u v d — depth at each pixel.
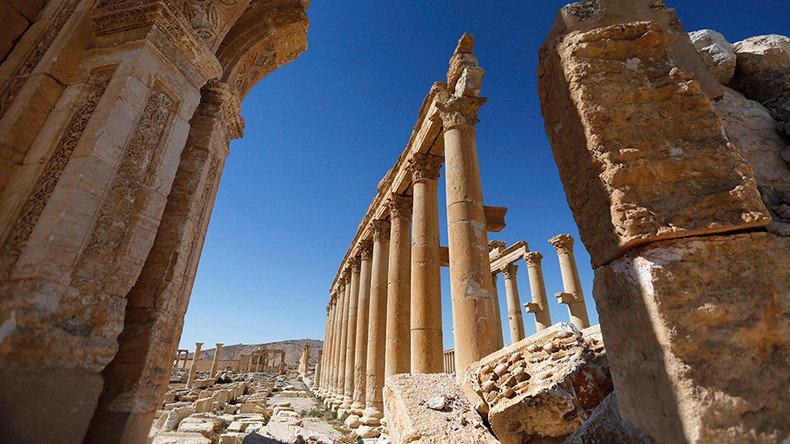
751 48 3.30
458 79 10.58
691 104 2.50
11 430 2.67
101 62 4.19
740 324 1.90
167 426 9.45
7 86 4.12
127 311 4.20
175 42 4.57
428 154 12.84
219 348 37.25
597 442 2.47
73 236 3.28
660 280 2.05
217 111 5.73
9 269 3.13
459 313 7.64
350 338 19.69
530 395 4.00
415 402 4.73
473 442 3.93
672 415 1.89
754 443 1.68
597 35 2.87
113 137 3.74
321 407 21.09
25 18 4.69
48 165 3.62
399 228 14.74
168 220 4.87
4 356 2.75
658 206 2.26
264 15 6.30
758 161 2.62
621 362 2.35
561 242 20.34
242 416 12.45
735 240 2.08
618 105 2.61
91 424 3.57
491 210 14.47
